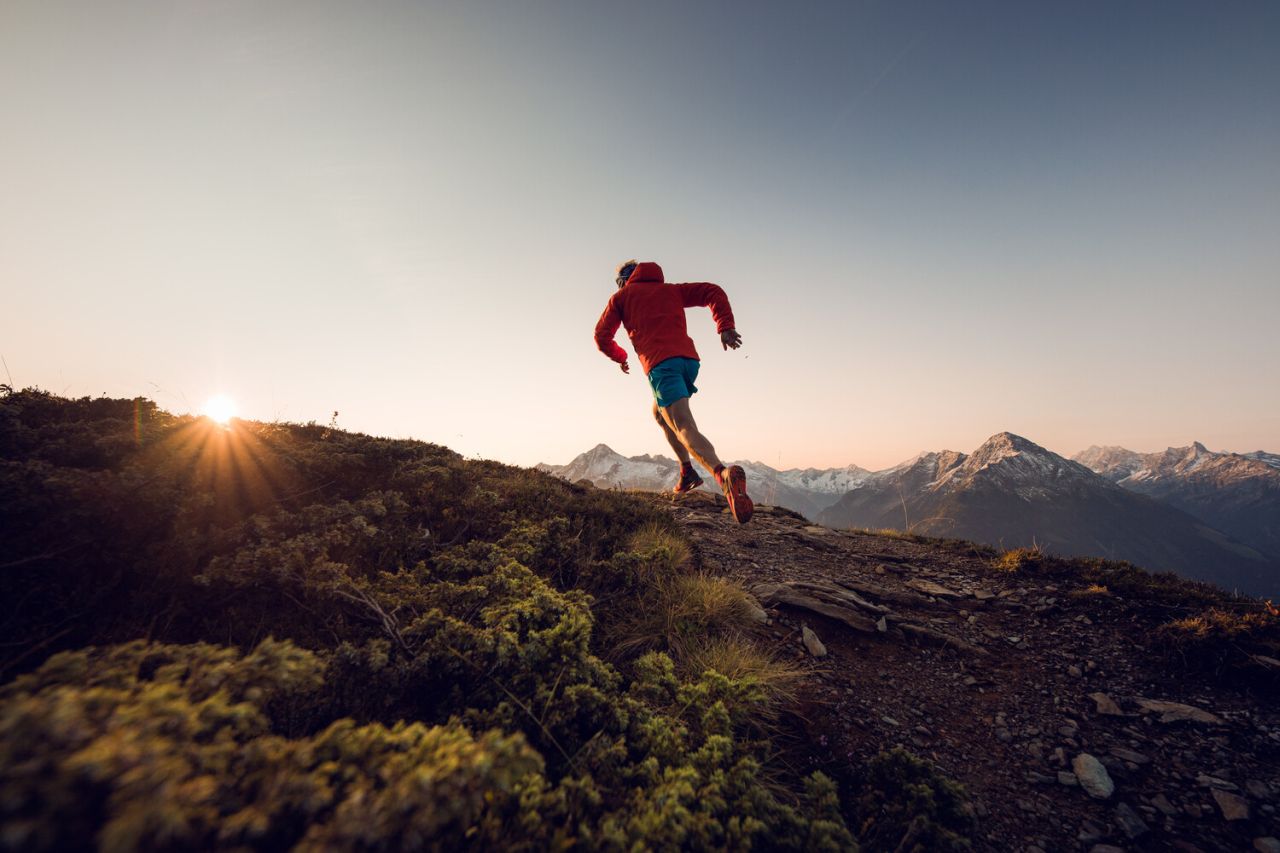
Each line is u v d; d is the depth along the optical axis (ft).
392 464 18.70
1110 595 17.20
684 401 17.25
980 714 11.59
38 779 3.12
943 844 7.25
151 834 3.32
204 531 11.09
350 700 7.64
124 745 3.57
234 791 4.45
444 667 8.16
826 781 7.75
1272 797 9.14
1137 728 11.14
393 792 4.21
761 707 10.16
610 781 6.92
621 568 13.99
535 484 23.15
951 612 16.97
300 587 9.71
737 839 6.04
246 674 5.33
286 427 20.44
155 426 14.60
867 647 14.02
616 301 19.75
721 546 21.13
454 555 12.78
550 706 7.92
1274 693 12.21
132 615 8.54
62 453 12.30
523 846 5.29
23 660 7.23
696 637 12.51
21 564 8.16
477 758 4.44
